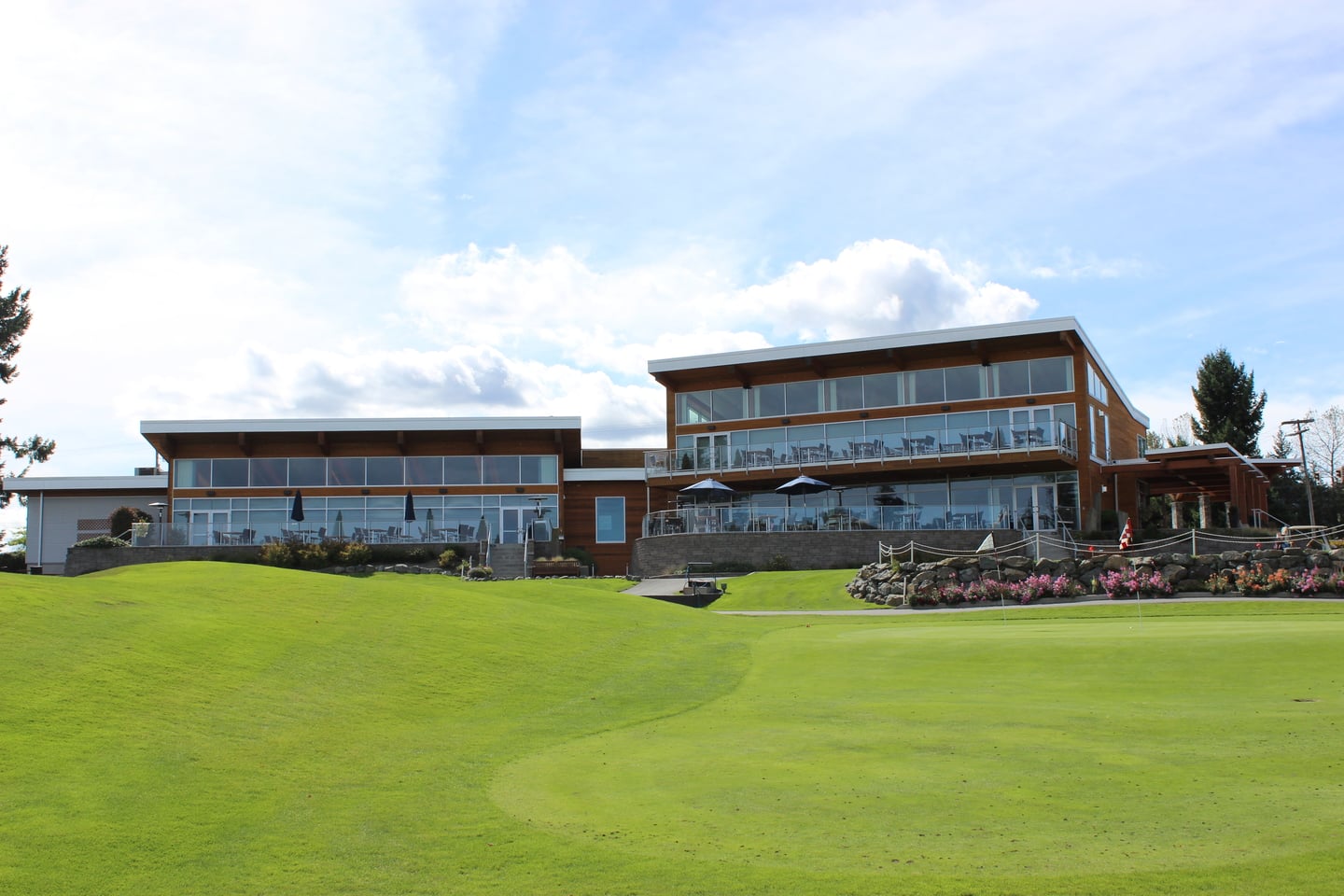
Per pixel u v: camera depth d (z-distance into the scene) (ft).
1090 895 22.29
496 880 24.50
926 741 36.60
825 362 167.53
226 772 32.68
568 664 54.75
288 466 177.06
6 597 49.01
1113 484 167.32
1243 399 235.61
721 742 38.17
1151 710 40.09
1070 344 154.81
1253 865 23.36
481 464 178.40
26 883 23.95
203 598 57.82
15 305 170.40
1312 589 87.81
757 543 148.97
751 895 23.13
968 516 144.56
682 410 177.27
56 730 33.94
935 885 23.16
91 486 182.70
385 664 49.26
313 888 24.17
